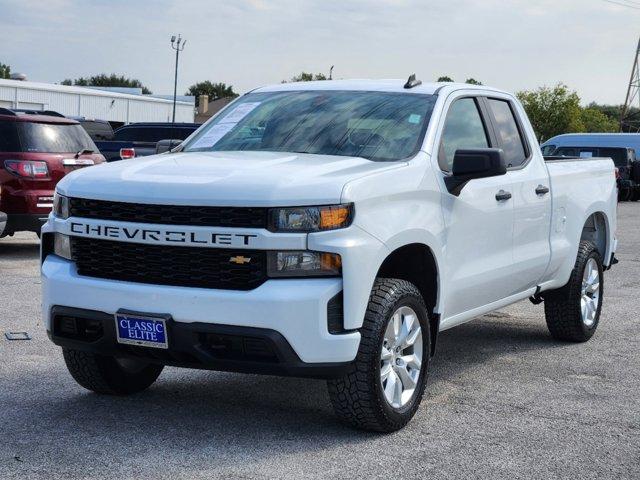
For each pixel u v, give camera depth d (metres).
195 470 4.43
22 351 6.81
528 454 4.83
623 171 33.25
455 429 5.23
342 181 4.74
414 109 5.84
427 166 5.43
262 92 6.52
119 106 51.09
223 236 4.61
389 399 5.02
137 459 4.57
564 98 79.19
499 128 6.55
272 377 6.32
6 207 11.99
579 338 7.79
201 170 4.94
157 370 5.87
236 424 5.20
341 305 4.69
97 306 4.87
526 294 6.91
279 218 4.59
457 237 5.66
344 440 4.95
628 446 5.02
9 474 4.30
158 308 4.69
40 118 12.35
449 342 7.79
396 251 5.23
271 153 5.55
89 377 5.54
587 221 8.09
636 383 6.44
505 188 6.28
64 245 5.10
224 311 4.58
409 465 4.59
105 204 4.90
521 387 6.26
